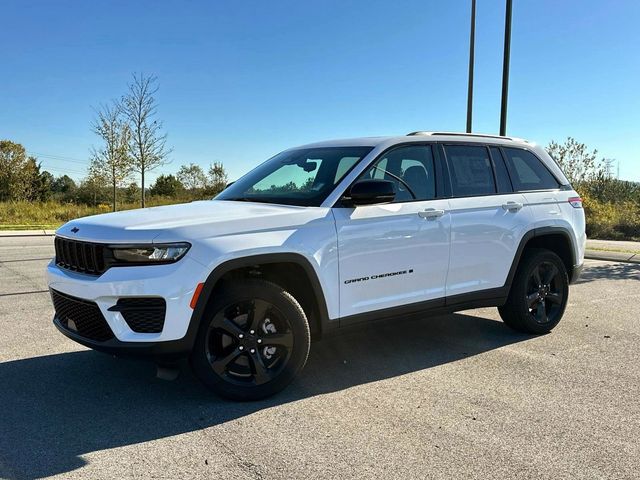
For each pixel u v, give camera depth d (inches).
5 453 118.6
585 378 167.0
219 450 120.6
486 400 149.6
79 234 144.0
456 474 110.7
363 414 140.2
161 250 132.3
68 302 145.5
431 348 199.0
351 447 122.3
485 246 192.5
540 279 215.3
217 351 145.0
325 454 119.0
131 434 128.3
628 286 336.2
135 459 116.5
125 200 1396.4
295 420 136.5
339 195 162.4
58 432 129.2
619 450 121.3
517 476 110.0
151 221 141.8
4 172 1716.3
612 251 513.7
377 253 165.2
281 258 145.8
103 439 125.7
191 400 149.0
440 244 179.8
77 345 198.7
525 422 135.6
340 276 158.1
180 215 148.6
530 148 221.8
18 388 156.9
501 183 204.7
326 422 135.3
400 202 174.2
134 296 131.0
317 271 152.4
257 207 160.1
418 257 174.7
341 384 162.1
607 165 906.1
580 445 123.5
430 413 140.9
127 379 164.4
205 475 110.1
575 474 110.9
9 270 380.2
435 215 178.4
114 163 1057.5
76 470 111.7
